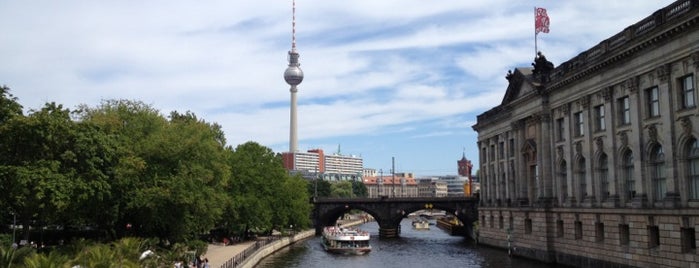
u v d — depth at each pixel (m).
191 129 73.25
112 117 62.47
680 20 46.06
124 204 61.09
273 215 107.62
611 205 58.50
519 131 82.62
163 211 63.12
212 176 67.56
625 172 57.09
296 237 120.88
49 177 46.88
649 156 52.94
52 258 31.31
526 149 79.62
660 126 51.12
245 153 100.19
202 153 67.50
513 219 85.38
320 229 141.88
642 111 53.78
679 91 48.78
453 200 132.00
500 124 92.38
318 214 142.12
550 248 72.25
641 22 52.91
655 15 50.41
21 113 52.00
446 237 132.62
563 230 69.75
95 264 35.53
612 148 58.41
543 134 73.94
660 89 50.75
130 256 43.84
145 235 68.50
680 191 48.53
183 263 57.00
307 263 78.75
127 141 61.12
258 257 79.12
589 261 62.91
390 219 136.88
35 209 52.03
